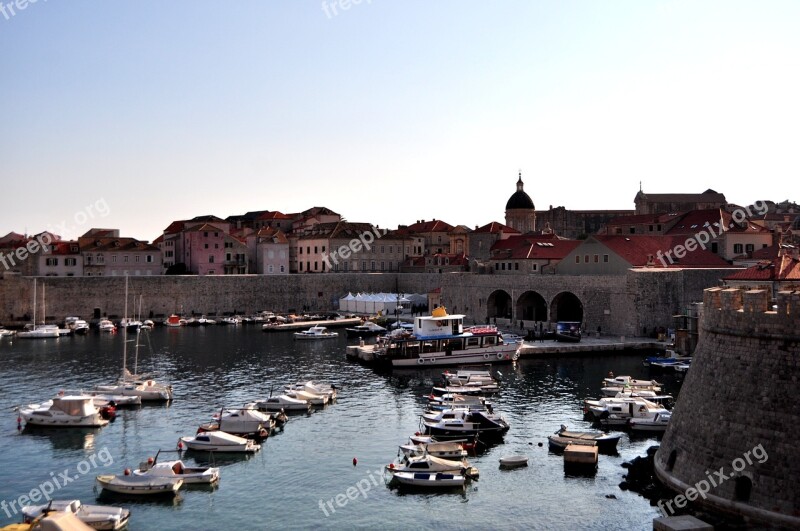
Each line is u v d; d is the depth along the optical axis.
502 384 87.81
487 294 143.88
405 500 50.94
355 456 60.50
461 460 57.12
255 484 54.31
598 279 122.19
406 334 113.00
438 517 48.00
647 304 116.12
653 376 91.31
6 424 70.31
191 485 53.91
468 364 102.94
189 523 47.47
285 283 175.38
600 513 47.12
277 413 71.19
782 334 39.12
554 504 49.09
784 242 139.88
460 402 74.69
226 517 48.41
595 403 72.50
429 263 197.88
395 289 187.38
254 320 162.88
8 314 146.75
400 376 95.12
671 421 47.50
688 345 101.44
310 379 92.88
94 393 79.38
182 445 62.03
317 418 72.81
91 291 154.25
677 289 117.94
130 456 60.56
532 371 96.38
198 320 158.38
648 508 47.38
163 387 80.38
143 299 160.00
